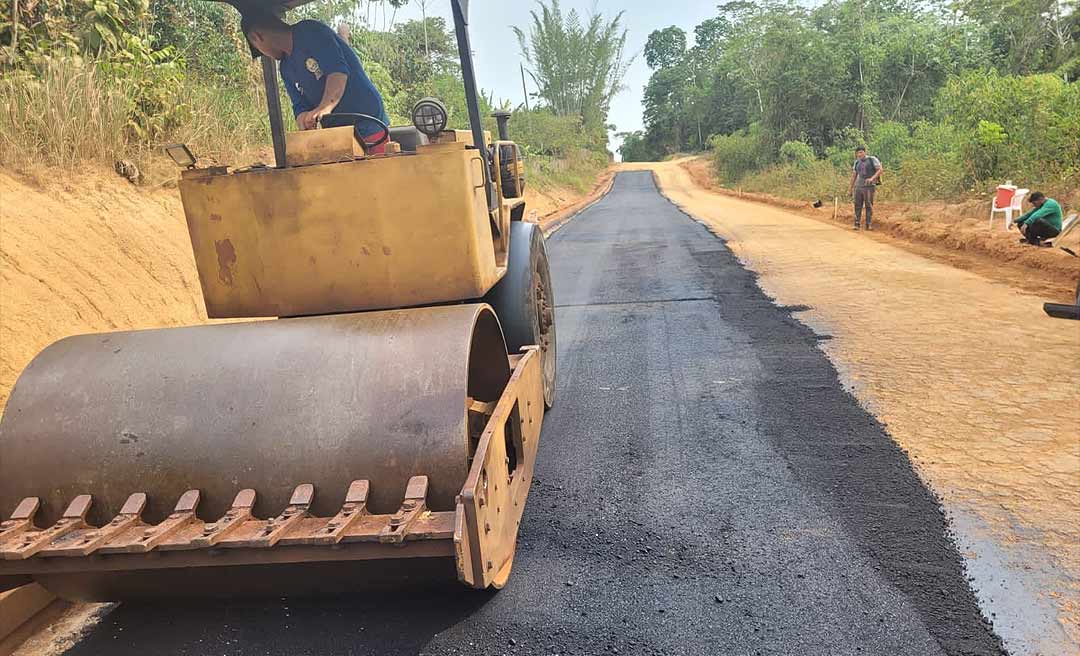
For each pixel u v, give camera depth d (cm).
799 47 4350
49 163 728
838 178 2881
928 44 4072
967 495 382
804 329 716
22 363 480
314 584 279
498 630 287
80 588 281
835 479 404
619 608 299
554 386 546
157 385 284
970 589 305
